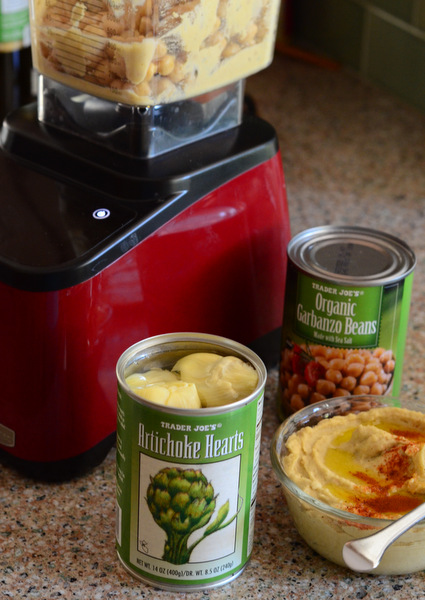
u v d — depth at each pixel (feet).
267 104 5.00
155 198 2.62
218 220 2.77
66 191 2.67
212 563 2.25
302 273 2.64
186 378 2.29
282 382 2.86
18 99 3.81
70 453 2.60
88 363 2.52
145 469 2.16
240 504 2.23
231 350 2.35
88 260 2.42
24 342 2.45
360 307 2.60
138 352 2.31
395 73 5.02
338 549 2.30
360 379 2.71
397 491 2.30
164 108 2.69
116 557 2.40
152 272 2.62
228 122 2.93
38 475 2.62
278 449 2.42
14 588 2.29
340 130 4.79
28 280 2.37
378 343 2.67
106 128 2.73
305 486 2.31
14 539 2.44
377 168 4.48
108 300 2.52
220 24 2.67
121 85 2.57
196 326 2.85
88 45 2.58
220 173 2.74
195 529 2.19
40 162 2.78
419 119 4.91
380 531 2.10
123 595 2.27
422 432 2.49
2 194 2.66
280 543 2.46
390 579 2.35
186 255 2.71
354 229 2.86
